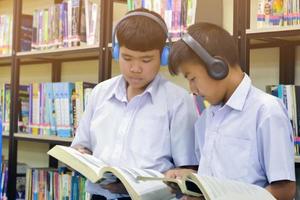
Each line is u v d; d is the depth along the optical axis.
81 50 1.94
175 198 1.04
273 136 1.01
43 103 2.17
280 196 0.99
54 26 2.14
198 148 1.24
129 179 1.00
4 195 2.31
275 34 1.36
